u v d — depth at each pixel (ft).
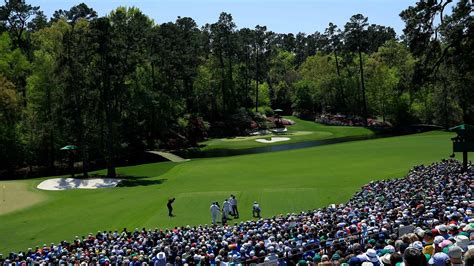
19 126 239.09
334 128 367.66
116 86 207.00
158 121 283.18
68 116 201.46
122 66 203.10
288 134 347.56
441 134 282.56
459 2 134.10
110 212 125.29
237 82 412.36
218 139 335.47
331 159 199.93
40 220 121.49
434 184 99.91
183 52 336.29
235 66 414.21
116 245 80.64
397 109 368.68
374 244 51.67
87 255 75.05
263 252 56.75
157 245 75.25
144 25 268.41
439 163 143.64
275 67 486.79
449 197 82.64
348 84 406.82
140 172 210.79
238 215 111.75
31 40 292.61
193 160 244.01
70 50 198.49
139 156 261.03
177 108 309.42
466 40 138.82
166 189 155.94
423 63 144.87
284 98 470.39
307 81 440.04
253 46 417.69
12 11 284.41
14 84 260.42
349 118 390.63
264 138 329.72
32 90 242.58
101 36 195.93
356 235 60.34
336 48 416.26
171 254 65.31
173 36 320.29
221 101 389.80
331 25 417.69
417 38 138.82
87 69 200.54
